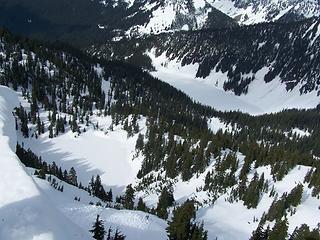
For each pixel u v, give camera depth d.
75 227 41.88
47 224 38.72
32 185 45.66
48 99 199.88
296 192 104.25
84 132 184.75
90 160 163.00
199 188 129.38
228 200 113.44
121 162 166.75
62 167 154.00
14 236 36.00
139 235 62.19
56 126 178.12
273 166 124.12
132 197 116.25
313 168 124.00
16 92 198.00
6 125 107.56
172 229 67.19
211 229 93.56
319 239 79.88
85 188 130.50
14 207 39.72
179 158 154.88
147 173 153.75
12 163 52.25
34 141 170.12
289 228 94.88
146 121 193.88
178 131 185.75
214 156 148.38
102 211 67.81
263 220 98.31
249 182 118.88
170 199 115.31
